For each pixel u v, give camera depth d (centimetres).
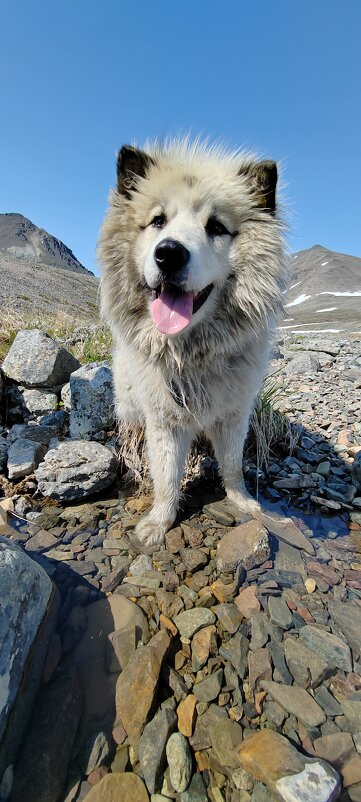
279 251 48
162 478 49
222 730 27
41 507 52
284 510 56
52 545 45
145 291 50
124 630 34
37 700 28
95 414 66
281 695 30
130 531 48
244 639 34
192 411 49
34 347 79
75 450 57
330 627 36
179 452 51
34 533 47
